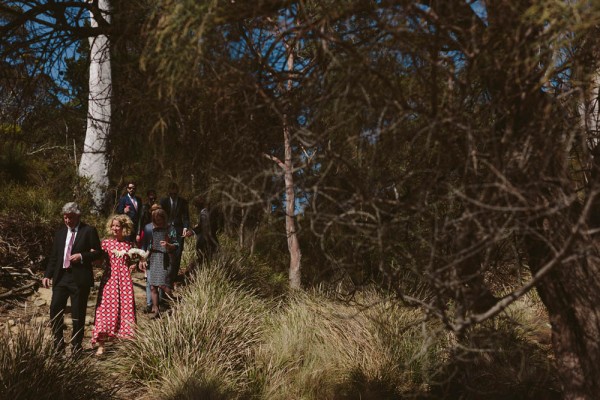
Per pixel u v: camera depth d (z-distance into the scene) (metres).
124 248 6.25
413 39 1.86
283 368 5.49
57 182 10.20
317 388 5.21
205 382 4.99
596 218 2.37
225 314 6.19
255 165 2.19
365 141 1.99
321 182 1.97
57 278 5.66
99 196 9.88
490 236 1.73
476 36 1.91
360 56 1.83
